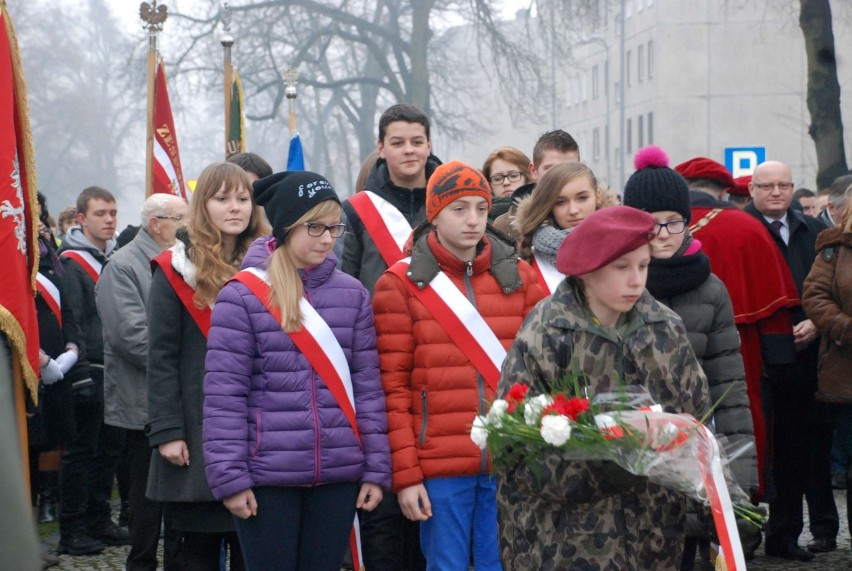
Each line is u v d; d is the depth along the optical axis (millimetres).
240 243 5281
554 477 3416
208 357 4355
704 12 47469
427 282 4641
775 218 7398
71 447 7543
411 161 5691
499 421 3393
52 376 7145
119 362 6559
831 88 21672
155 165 9953
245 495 4270
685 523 3584
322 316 4457
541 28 36281
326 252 4438
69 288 7871
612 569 3463
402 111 5703
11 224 4785
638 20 51125
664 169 4785
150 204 6766
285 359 4352
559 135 6367
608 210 3504
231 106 10953
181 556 5770
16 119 4973
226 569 5914
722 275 6285
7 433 2285
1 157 4801
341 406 4387
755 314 6246
